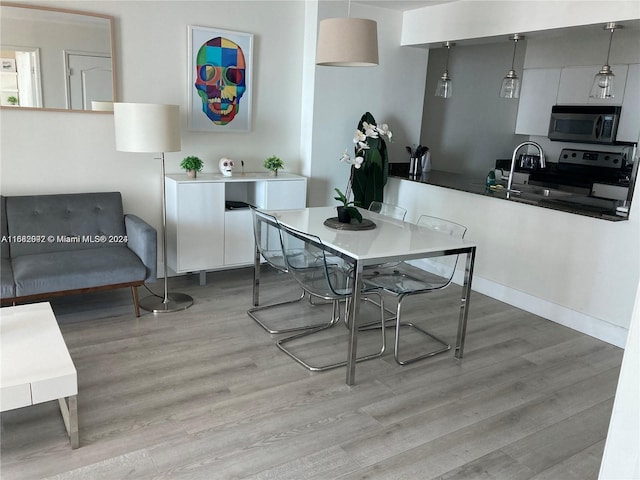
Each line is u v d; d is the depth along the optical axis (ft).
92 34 12.53
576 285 12.39
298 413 8.45
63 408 7.93
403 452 7.59
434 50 18.86
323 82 15.69
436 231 11.02
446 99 19.52
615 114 17.99
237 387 9.14
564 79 19.58
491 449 7.77
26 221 11.78
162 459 7.16
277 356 10.37
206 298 13.29
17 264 10.96
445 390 9.42
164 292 13.25
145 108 11.16
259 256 12.47
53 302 12.51
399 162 17.95
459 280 15.55
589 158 19.20
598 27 11.85
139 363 9.79
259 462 7.20
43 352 7.45
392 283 10.71
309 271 11.22
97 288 11.10
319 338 11.34
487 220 14.39
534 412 8.82
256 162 15.84
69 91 12.50
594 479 7.22
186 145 14.49
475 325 12.48
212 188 13.56
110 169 13.38
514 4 13.20
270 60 15.37
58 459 7.07
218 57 14.37
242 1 14.52
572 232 12.34
